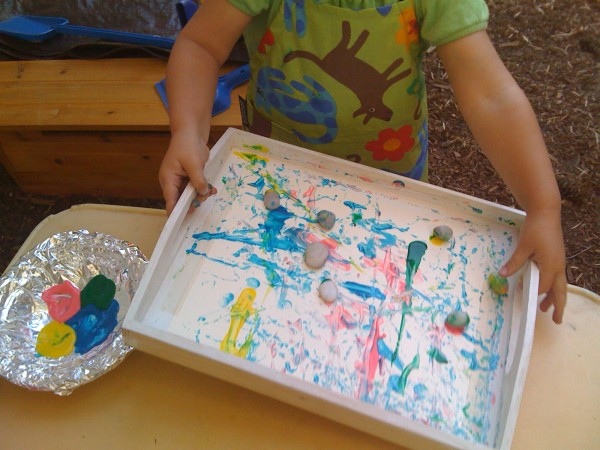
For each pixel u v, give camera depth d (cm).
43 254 68
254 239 64
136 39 127
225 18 74
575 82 172
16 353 60
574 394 62
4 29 130
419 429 48
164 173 66
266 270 61
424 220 67
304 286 60
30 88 124
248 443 58
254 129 96
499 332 58
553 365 64
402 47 74
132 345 55
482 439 51
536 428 60
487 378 55
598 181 151
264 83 84
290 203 67
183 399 61
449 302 60
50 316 64
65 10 137
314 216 66
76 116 120
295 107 84
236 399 61
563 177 151
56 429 59
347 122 84
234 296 59
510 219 65
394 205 68
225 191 68
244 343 56
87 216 77
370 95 80
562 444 59
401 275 62
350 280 61
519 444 59
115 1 138
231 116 118
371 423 50
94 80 125
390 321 58
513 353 56
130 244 69
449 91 170
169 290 59
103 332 63
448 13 67
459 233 66
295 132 89
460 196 66
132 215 78
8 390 61
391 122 85
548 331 67
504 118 66
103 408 60
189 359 53
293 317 58
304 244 64
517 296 61
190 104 72
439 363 56
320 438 58
